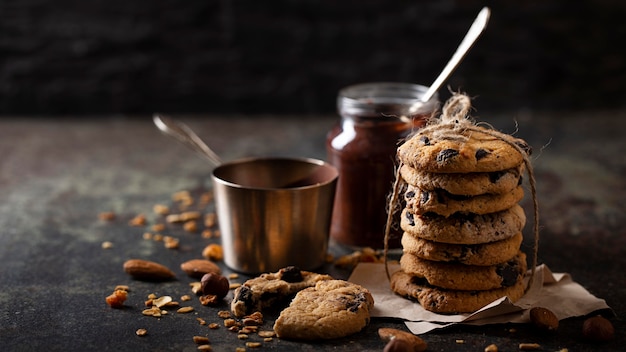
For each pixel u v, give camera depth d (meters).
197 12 1.26
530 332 0.67
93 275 0.75
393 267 0.75
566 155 1.04
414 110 0.76
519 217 0.69
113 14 1.26
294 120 1.25
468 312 0.68
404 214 0.70
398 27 1.26
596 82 1.25
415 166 0.68
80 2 1.26
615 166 1.00
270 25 1.27
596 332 0.65
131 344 0.65
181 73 1.28
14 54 1.27
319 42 1.27
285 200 0.73
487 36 1.25
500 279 0.68
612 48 1.24
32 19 1.26
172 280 0.74
